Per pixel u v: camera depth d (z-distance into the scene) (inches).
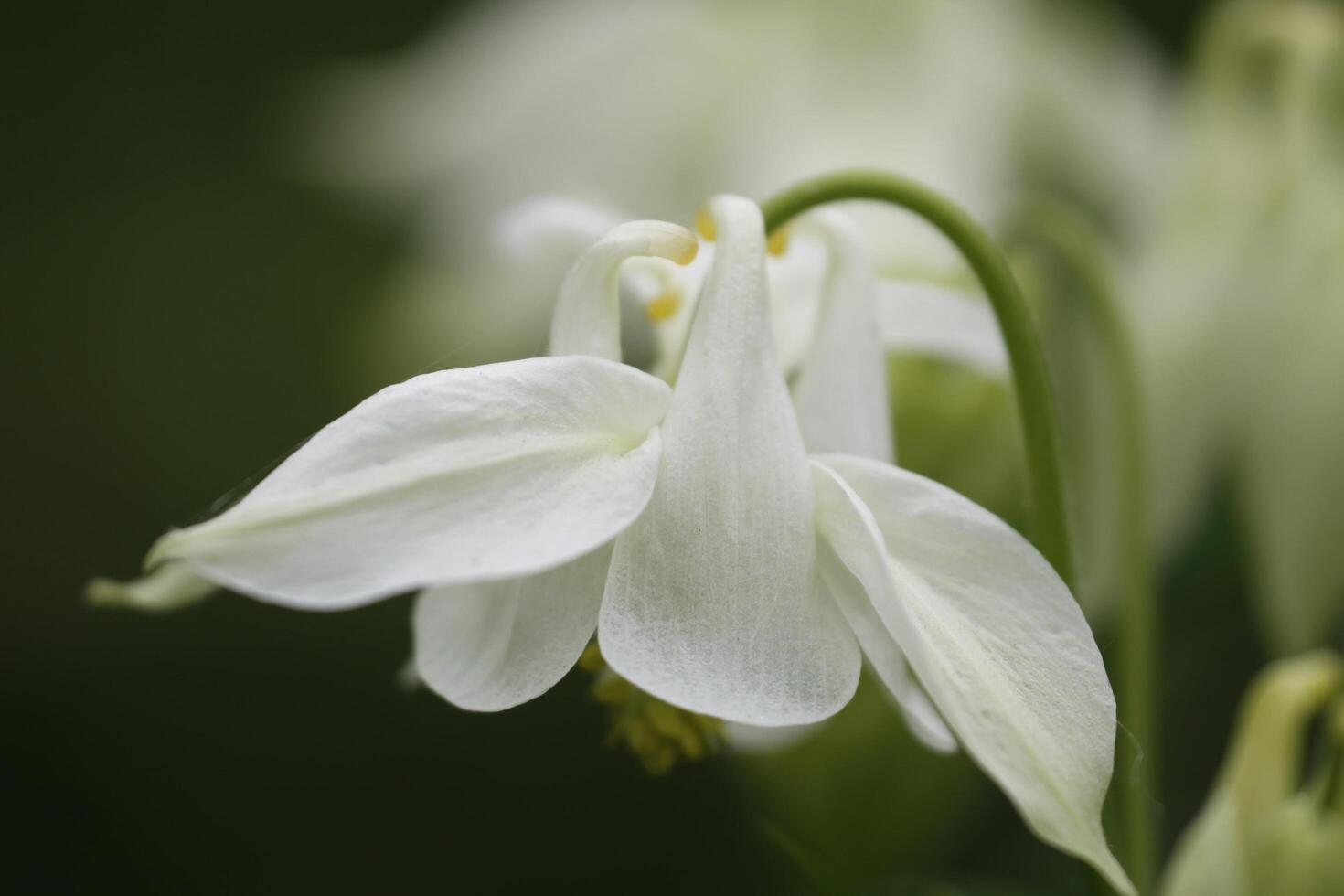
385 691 23.7
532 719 22.5
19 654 25.6
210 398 27.9
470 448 8.0
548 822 22.2
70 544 27.5
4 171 28.1
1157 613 14.5
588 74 19.3
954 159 16.7
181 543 7.8
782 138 17.4
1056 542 9.1
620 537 8.2
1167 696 15.5
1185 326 13.6
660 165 19.3
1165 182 15.1
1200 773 15.4
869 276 9.2
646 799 21.8
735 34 18.2
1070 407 13.5
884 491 8.3
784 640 8.2
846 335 9.1
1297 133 13.4
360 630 24.0
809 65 17.5
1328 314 13.2
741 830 21.1
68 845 23.9
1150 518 13.9
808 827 11.5
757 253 8.5
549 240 10.1
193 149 28.4
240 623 24.1
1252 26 13.6
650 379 8.4
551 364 8.3
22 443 27.7
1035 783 8.0
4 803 24.1
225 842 23.6
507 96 19.9
